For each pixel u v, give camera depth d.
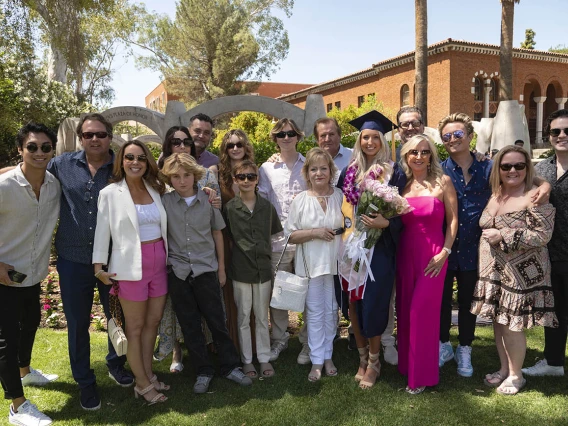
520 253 3.51
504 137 9.52
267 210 3.98
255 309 4.02
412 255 3.67
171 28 31.02
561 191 3.62
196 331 3.76
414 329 3.58
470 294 3.97
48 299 5.91
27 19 13.23
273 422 3.28
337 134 4.69
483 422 3.21
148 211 3.50
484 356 4.30
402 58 25.80
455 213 3.64
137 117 9.99
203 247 3.71
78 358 3.50
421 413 3.34
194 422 3.32
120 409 3.52
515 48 25.77
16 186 3.25
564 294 3.73
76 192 3.47
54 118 15.47
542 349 4.43
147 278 3.49
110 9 16.97
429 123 24.88
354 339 4.53
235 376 3.87
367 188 3.57
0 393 3.72
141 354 3.58
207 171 4.09
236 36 29.28
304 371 4.10
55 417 3.41
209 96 30.58
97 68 28.59
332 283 4.04
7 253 3.33
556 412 3.32
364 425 3.22
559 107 28.64
